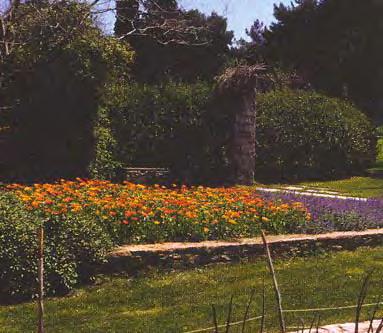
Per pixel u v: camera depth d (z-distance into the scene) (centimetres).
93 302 531
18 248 534
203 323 469
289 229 747
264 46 3684
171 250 620
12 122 1195
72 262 559
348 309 501
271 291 561
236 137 1442
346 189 1400
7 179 1170
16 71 1188
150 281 591
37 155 1191
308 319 474
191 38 2498
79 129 1185
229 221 697
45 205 664
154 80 2595
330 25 3338
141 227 655
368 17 3158
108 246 596
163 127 1432
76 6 1223
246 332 440
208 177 1449
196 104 1461
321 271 636
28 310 505
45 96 1183
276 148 1599
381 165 1955
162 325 468
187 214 684
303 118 1633
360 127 1758
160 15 1672
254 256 666
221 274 616
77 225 584
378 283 590
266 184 1497
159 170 1388
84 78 1159
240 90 1435
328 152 1664
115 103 1390
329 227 767
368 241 755
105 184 890
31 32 1199
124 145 1397
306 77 3134
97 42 1183
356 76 3164
